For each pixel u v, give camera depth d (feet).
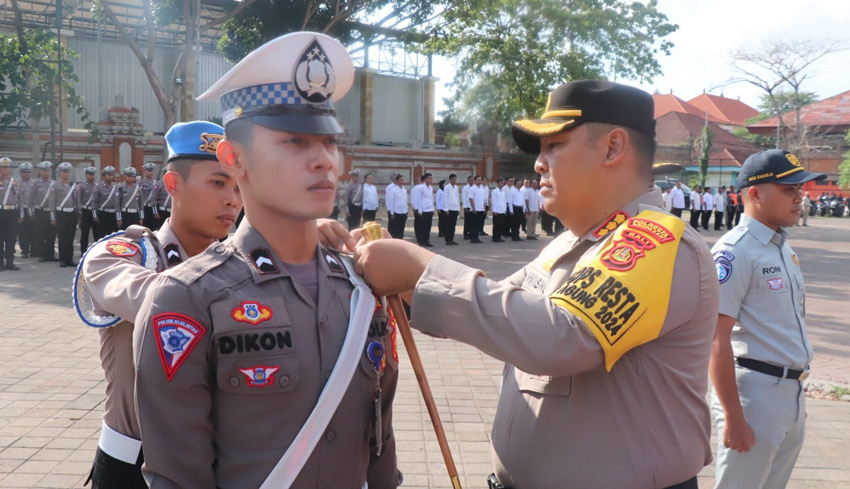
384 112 98.17
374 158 80.59
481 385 18.71
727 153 155.12
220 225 7.22
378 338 5.37
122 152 64.44
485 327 4.96
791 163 9.13
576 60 65.57
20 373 19.07
